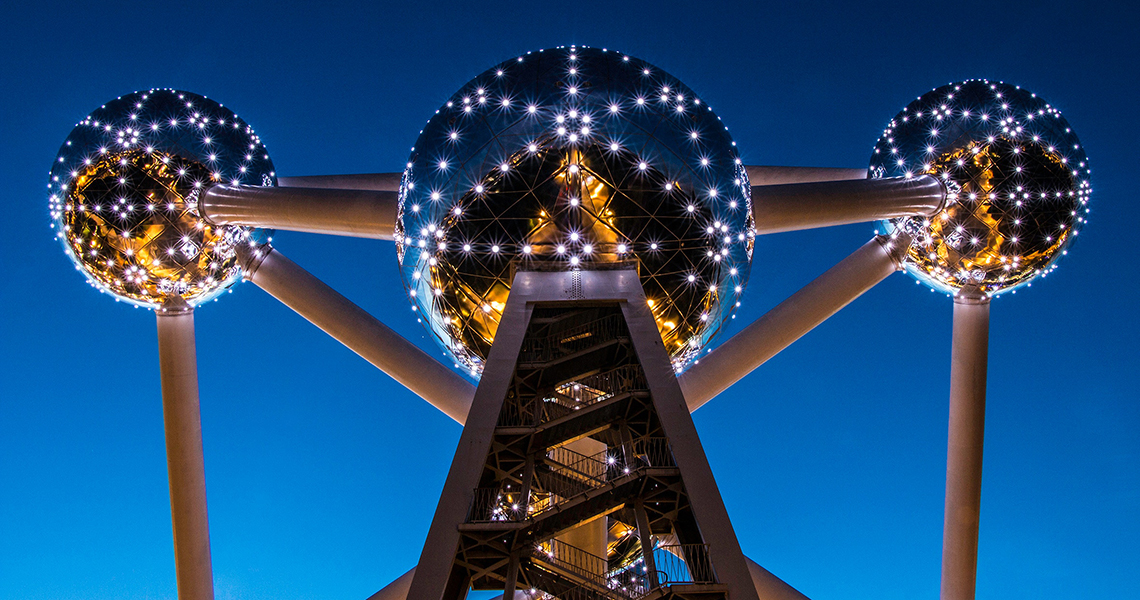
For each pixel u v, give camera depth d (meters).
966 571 37.03
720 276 28.12
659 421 20.61
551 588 19.09
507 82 27.58
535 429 21.23
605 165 26.05
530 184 26.06
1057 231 35.00
